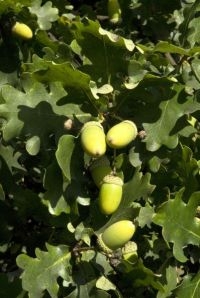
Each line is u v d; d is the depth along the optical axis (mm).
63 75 424
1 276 482
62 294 454
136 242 472
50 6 542
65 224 449
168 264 458
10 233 510
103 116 448
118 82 462
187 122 463
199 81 473
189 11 529
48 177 432
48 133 449
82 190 441
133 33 638
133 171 453
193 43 519
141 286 459
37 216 495
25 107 450
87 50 463
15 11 510
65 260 448
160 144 456
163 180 473
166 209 441
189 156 463
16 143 505
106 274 448
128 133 413
